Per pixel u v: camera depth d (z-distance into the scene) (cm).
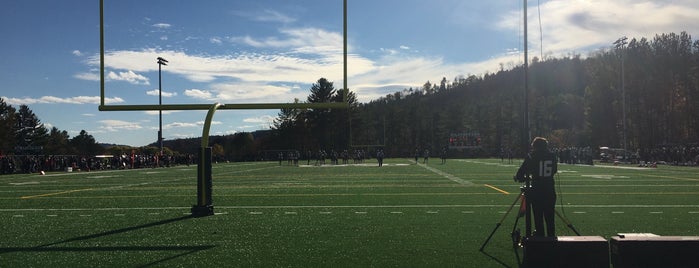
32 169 3731
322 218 951
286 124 8175
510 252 649
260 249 677
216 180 2238
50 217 1009
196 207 1008
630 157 4269
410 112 9644
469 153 7838
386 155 8706
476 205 1138
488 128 8619
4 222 942
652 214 971
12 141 7156
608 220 898
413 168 3416
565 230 800
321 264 593
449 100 12725
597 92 5775
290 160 5003
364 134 8656
